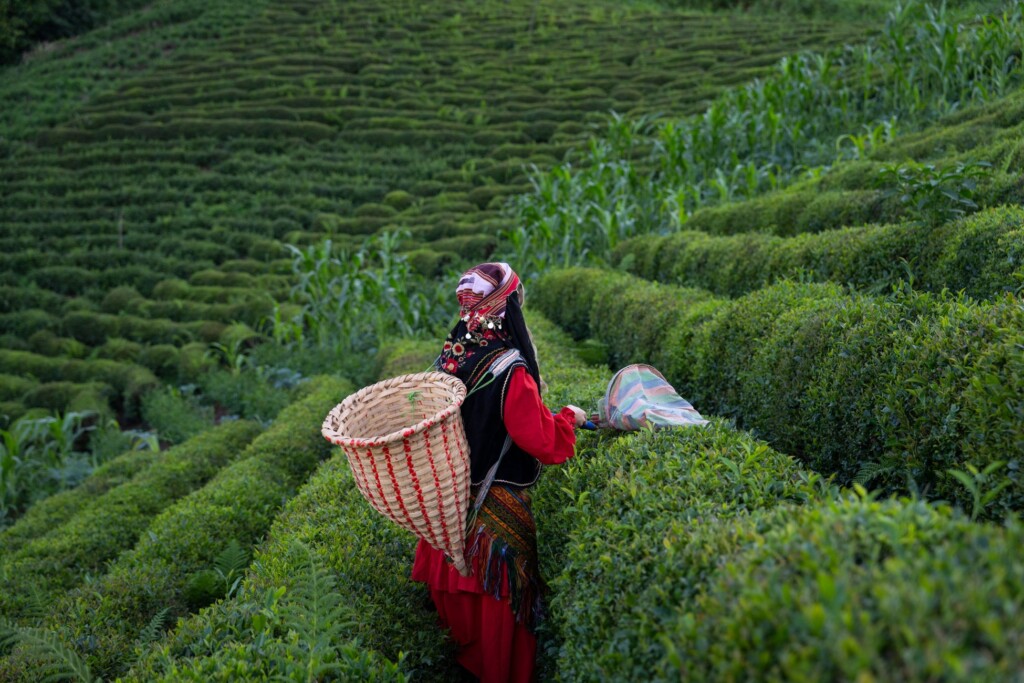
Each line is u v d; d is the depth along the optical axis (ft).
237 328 37.24
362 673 7.28
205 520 14.78
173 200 53.26
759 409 11.60
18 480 26.23
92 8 86.99
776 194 24.64
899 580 3.97
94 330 40.57
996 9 37.99
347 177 54.24
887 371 8.89
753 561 4.86
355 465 7.43
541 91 63.05
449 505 7.56
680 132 35.91
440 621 9.13
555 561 8.73
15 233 50.57
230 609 8.50
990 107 23.71
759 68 53.67
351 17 80.33
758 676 4.07
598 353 18.70
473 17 79.66
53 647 9.11
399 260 34.32
